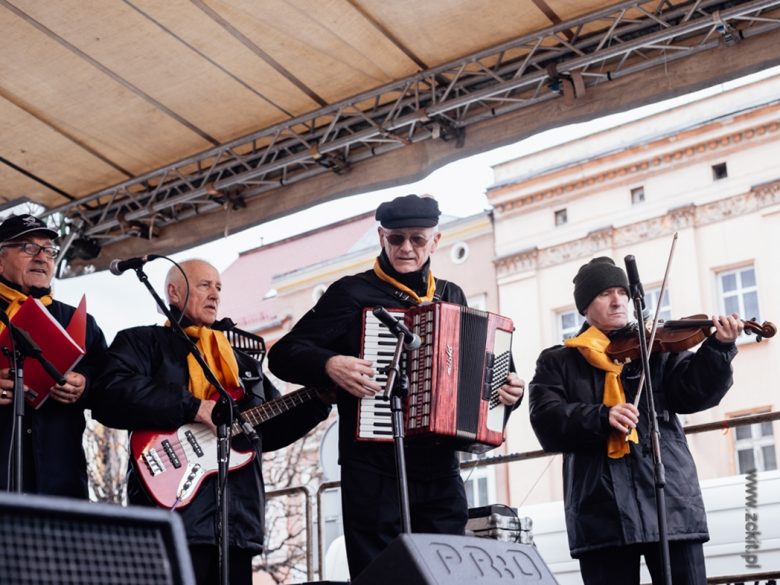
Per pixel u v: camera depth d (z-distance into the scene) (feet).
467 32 18.43
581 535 13.66
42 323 12.40
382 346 13.00
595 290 14.74
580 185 64.03
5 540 5.24
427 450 13.05
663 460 13.65
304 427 15.28
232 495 13.88
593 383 14.39
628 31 17.76
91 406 14.07
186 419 13.71
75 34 18.63
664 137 60.64
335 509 43.45
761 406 54.75
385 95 20.31
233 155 21.62
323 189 21.25
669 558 12.39
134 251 23.54
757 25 16.87
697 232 59.41
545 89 18.75
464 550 9.30
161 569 5.81
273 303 80.43
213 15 18.19
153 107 20.75
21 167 22.41
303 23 18.28
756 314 56.90
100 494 56.13
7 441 13.35
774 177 56.95
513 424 61.87
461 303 14.20
